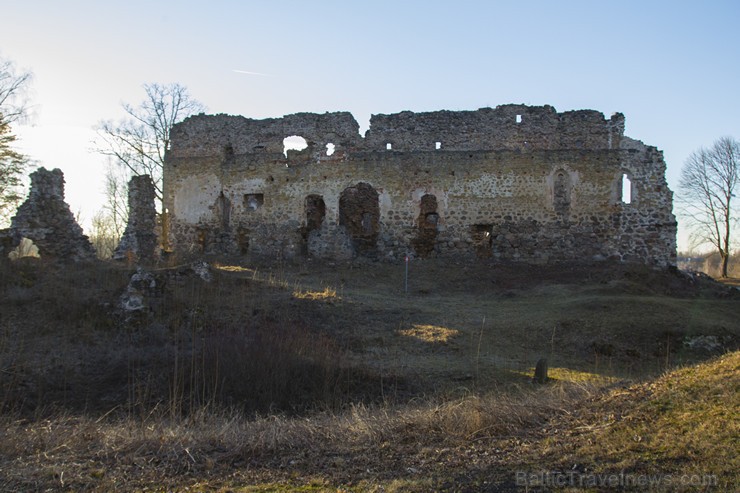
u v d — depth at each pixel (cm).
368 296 1934
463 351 1450
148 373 1252
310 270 2361
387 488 630
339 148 2702
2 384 1180
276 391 1158
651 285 2161
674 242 2442
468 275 2297
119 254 2264
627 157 2481
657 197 2462
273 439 766
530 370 1302
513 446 723
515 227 2492
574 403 846
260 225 2683
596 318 1636
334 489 634
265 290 1852
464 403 880
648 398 814
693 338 1522
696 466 634
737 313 1736
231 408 1040
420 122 2688
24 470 684
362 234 2722
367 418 859
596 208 2470
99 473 677
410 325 1631
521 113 2644
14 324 1546
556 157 2498
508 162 2522
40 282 1789
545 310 1755
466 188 2538
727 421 707
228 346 1318
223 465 699
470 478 647
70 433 842
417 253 2545
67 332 1524
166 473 681
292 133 2745
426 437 766
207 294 1758
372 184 2591
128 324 1570
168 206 2802
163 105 3306
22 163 2909
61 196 2112
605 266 2358
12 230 2019
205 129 2825
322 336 1498
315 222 2734
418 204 2558
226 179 2739
